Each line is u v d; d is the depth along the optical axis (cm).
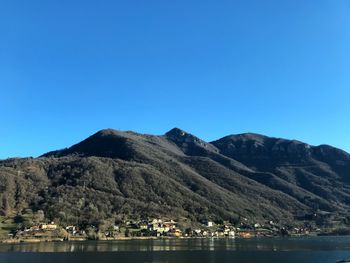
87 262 17300
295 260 17862
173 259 18288
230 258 18688
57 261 17738
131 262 17188
